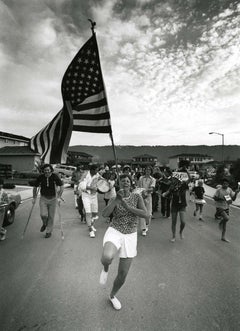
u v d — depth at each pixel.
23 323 2.72
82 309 3.00
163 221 8.30
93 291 3.43
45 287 3.53
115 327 2.67
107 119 4.91
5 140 37.59
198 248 5.45
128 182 3.09
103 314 2.90
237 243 5.89
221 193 6.18
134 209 2.92
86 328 2.65
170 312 2.95
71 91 5.06
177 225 7.73
